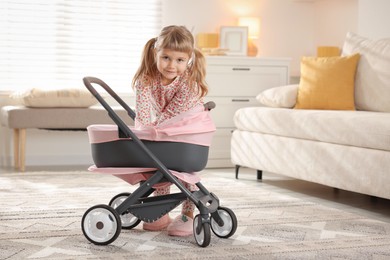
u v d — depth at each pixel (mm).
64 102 4711
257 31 5656
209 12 5715
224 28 5609
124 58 5566
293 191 3957
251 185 4156
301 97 4258
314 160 3576
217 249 2344
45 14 5352
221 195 3674
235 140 4496
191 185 2574
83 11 5438
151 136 2371
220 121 5059
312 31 6039
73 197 3506
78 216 2938
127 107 2607
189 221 2564
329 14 5801
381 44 4109
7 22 5266
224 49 5273
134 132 2393
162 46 2404
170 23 5629
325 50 5484
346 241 2518
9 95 5219
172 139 2385
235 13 5793
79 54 5453
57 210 3086
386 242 2512
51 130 4879
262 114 4137
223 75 5031
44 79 5391
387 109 3922
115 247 2350
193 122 2422
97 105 5340
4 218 2871
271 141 4031
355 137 3227
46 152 5348
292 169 3799
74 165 5293
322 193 3895
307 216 3041
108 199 3459
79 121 4723
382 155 3051
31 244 2383
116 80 5555
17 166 4961
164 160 2410
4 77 5281
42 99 4648
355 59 4172
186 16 5668
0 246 2348
